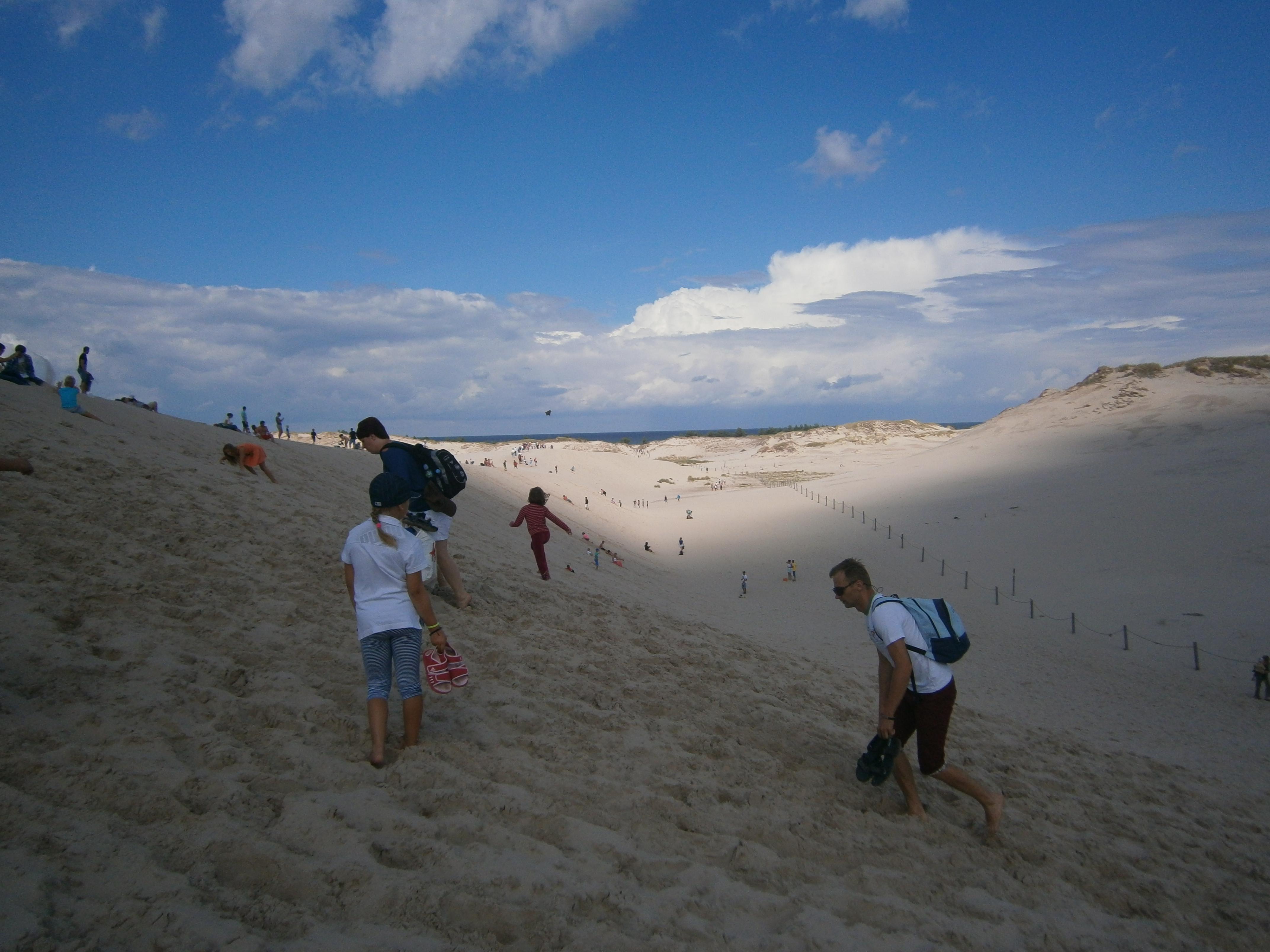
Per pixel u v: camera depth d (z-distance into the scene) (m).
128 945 2.20
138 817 2.96
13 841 2.53
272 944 2.38
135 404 20.73
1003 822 5.17
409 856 3.17
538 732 5.02
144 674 4.30
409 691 4.25
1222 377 64.62
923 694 4.79
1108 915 4.13
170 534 7.33
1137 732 12.90
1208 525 30.61
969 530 36.59
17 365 14.64
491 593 8.86
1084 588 26.56
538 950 2.72
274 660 5.19
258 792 3.44
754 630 20.28
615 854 3.58
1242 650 19.61
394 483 4.27
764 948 3.03
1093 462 48.91
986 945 3.45
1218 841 6.01
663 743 5.29
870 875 3.94
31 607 4.81
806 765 5.59
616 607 11.20
